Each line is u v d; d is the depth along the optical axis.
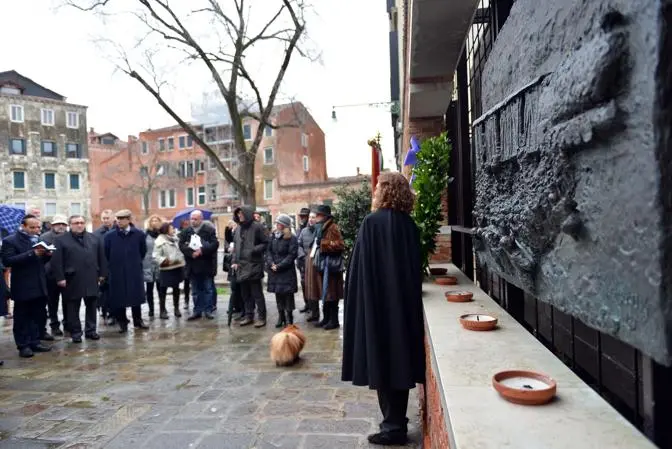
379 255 2.83
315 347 6.08
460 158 4.66
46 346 6.45
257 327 7.38
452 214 5.46
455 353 1.88
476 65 4.03
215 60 13.27
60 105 44.50
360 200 9.45
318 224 7.03
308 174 46.19
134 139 46.94
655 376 1.30
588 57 0.98
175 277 8.23
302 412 3.94
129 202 48.84
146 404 4.23
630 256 0.89
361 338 2.82
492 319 2.34
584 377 1.95
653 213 0.79
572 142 1.10
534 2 1.54
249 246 7.37
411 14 3.43
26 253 6.00
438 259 5.45
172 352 6.07
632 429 1.17
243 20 13.09
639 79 0.83
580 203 1.14
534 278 1.63
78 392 4.60
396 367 2.75
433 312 2.72
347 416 3.83
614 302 0.98
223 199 43.31
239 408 4.07
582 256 1.17
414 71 4.78
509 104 1.88
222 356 5.79
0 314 5.84
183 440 3.48
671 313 0.77
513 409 1.32
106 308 8.08
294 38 13.12
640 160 0.83
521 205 1.68
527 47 1.63
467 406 1.35
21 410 4.15
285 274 7.21
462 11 3.39
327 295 6.89
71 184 45.16
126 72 12.67
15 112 42.22
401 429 3.18
